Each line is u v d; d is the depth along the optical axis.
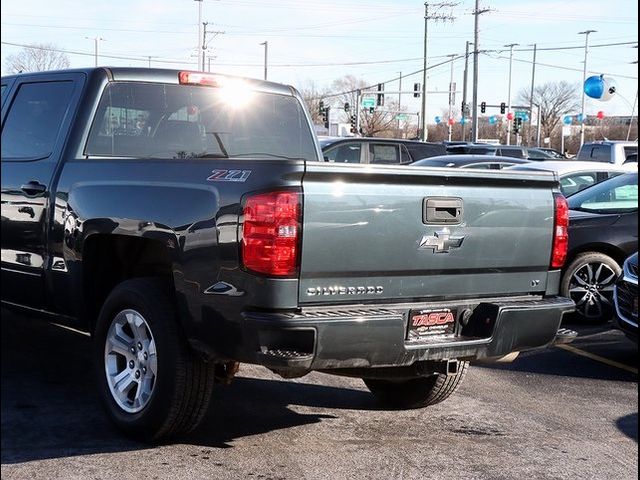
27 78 6.37
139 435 4.90
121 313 4.99
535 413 5.83
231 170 4.50
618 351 7.85
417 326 4.65
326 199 4.30
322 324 4.22
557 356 7.62
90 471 4.46
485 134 90.88
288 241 4.21
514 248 4.98
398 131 78.50
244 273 4.30
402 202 4.53
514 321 4.86
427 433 5.32
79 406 5.59
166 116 6.05
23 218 5.85
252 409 5.70
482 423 5.57
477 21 47.31
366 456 4.86
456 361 4.77
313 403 5.89
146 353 4.84
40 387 5.99
